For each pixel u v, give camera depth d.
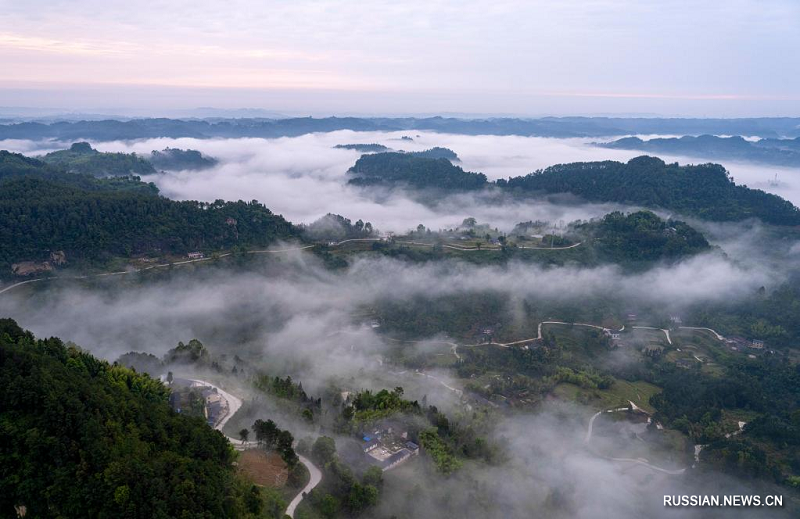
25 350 98.81
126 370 118.75
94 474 80.75
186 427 97.38
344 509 99.94
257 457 110.31
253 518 86.38
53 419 85.25
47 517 80.62
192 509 79.56
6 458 82.38
